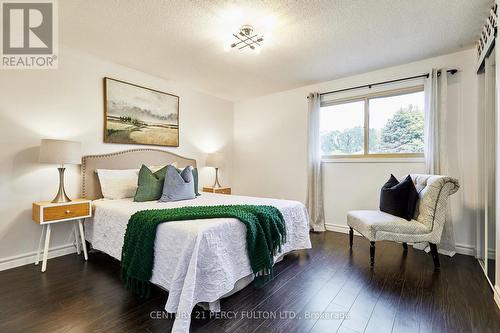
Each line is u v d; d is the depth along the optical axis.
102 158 2.90
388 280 2.05
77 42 2.54
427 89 2.83
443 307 1.66
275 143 4.27
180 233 1.59
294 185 4.05
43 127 2.51
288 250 2.40
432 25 2.21
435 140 2.74
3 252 2.27
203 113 4.23
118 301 1.73
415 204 2.40
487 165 2.23
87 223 2.65
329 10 2.00
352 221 2.73
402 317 1.56
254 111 4.54
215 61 3.00
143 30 2.30
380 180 3.26
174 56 2.87
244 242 1.82
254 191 4.54
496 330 1.43
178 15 2.07
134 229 1.86
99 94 2.93
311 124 3.72
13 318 1.53
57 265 2.35
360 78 3.41
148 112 3.40
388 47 2.63
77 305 1.68
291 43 2.54
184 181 2.79
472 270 2.23
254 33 2.34
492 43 2.00
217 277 1.56
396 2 1.90
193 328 1.45
